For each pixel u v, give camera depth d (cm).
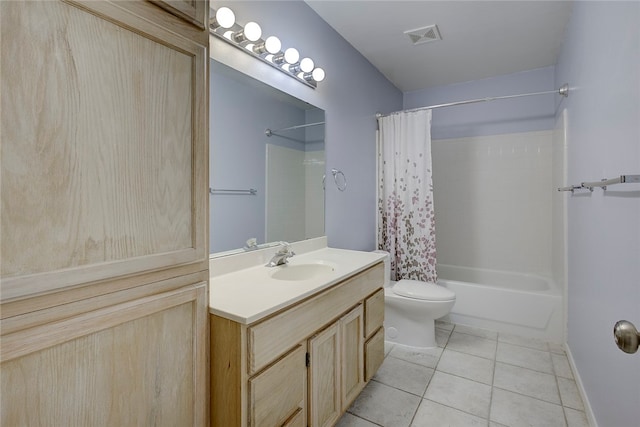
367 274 172
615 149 122
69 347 67
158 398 84
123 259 75
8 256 58
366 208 279
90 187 69
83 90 67
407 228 282
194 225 92
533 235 311
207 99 96
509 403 174
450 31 235
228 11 139
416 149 276
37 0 60
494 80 323
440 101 348
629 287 108
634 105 102
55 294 64
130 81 76
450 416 164
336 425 158
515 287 313
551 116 300
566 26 227
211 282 133
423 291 232
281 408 109
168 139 85
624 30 112
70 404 67
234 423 97
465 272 339
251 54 163
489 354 229
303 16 199
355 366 162
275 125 180
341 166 242
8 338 58
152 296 82
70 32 65
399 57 277
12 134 58
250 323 95
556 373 204
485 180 331
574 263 205
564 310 236
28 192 60
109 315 73
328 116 226
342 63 242
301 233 201
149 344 82
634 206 103
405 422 160
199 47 93
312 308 125
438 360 221
